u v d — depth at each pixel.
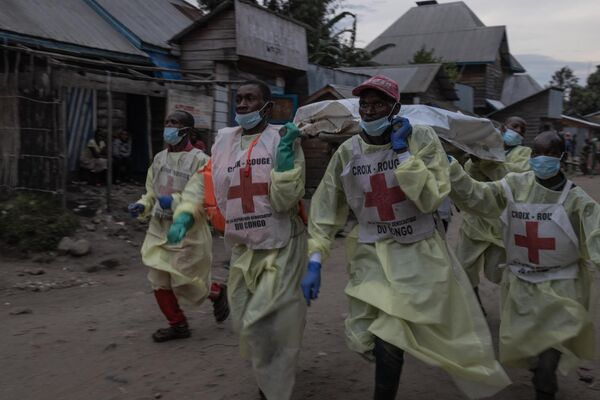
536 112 30.52
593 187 21.06
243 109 3.46
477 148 5.64
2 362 4.33
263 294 3.33
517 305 3.70
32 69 9.36
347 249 3.45
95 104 12.67
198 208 3.79
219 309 5.08
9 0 11.36
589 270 3.69
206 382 3.99
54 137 9.12
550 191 3.55
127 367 4.24
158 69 11.12
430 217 3.18
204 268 4.73
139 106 13.93
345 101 6.82
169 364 4.30
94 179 12.09
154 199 4.84
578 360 3.61
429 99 21.33
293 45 14.19
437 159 3.05
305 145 13.95
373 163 3.14
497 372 3.05
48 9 11.85
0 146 9.68
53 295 6.44
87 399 3.72
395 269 3.10
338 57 22.47
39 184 9.32
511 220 3.68
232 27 12.41
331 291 6.70
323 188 3.35
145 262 4.65
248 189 3.42
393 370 3.04
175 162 4.68
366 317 3.16
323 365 4.34
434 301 3.01
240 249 3.58
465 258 5.27
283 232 3.44
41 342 4.77
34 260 7.68
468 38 36.00
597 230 3.36
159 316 5.57
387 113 3.05
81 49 11.23
